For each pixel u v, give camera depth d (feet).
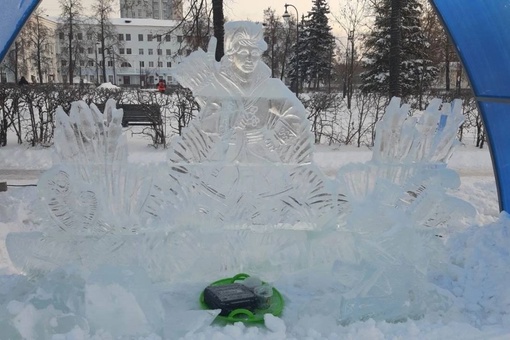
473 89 16.37
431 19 74.23
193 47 31.45
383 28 69.51
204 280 11.92
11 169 29.22
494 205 21.75
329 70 103.19
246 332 9.34
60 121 11.20
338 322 9.97
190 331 9.28
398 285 10.36
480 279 11.73
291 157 12.38
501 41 14.38
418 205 11.58
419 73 69.26
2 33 13.69
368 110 41.65
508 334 9.43
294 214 12.21
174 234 11.68
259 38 11.98
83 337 8.80
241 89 12.19
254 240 12.10
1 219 18.24
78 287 10.26
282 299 10.96
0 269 13.46
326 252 12.23
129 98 40.16
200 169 11.89
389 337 9.24
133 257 11.34
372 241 10.52
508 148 15.94
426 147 12.13
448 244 13.87
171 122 39.52
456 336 9.32
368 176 12.37
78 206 11.10
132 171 11.53
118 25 185.26
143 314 9.14
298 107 12.21
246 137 12.25
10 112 37.11
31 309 9.09
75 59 123.65
